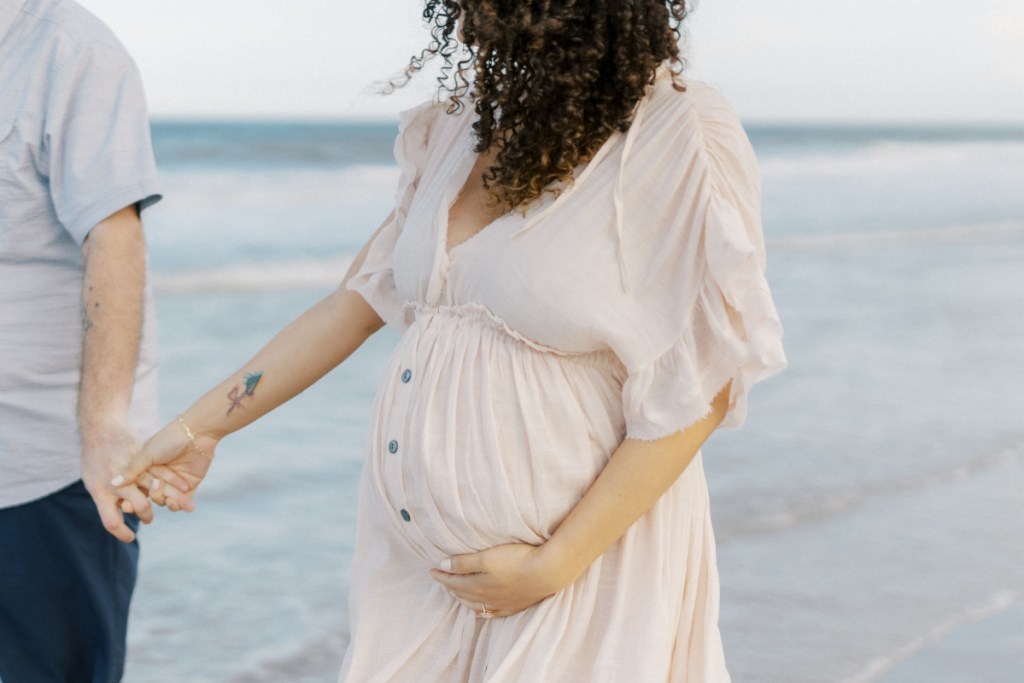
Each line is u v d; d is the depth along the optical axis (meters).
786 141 55.06
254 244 15.59
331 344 2.22
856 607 4.09
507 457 1.79
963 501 5.31
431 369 1.86
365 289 2.10
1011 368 8.41
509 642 1.84
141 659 3.71
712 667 1.85
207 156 27.61
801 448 6.14
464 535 1.82
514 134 1.78
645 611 1.80
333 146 28.89
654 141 1.75
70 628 2.69
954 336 9.71
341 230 17.38
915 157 47.28
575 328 1.74
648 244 1.75
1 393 2.51
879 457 6.00
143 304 2.45
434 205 1.92
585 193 1.76
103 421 2.33
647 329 1.74
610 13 1.71
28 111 2.39
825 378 7.95
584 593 1.82
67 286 2.54
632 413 1.75
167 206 19.78
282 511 5.14
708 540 1.93
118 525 2.31
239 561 4.56
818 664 3.64
